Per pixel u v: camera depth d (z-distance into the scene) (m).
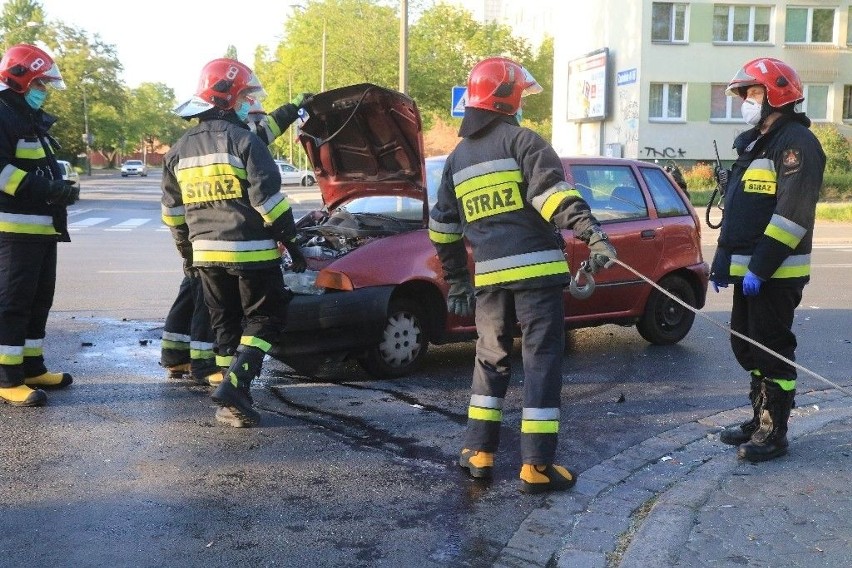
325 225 6.91
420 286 6.61
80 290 10.67
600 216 7.39
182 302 6.39
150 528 3.88
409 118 6.34
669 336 8.00
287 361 6.71
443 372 6.85
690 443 5.19
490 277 4.35
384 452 4.96
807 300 10.80
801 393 6.36
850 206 26.91
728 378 6.84
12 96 5.49
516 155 4.27
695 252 8.02
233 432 5.23
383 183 7.12
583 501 4.32
